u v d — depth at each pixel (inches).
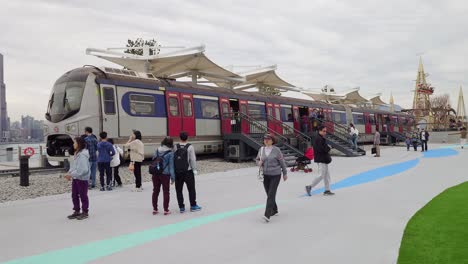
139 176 448.8
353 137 1071.0
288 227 270.4
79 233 264.1
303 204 352.8
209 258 207.3
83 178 307.0
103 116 633.6
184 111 788.6
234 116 890.1
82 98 623.8
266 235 250.7
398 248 217.5
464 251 209.9
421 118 2726.4
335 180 524.1
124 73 696.4
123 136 663.1
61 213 329.7
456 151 1190.9
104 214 322.3
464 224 269.4
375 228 263.0
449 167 692.7
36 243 241.1
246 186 478.6
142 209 342.3
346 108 1526.8
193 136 805.9
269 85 1676.9
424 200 364.2
